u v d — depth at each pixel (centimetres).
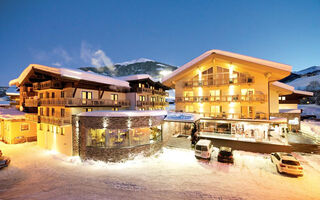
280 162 1253
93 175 1290
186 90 2533
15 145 2288
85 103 1897
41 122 2045
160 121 1775
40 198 927
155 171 1319
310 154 1608
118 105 2431
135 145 1584
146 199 909
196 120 1781
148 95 3259
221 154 1477
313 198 914
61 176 1297
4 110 2716
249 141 1755
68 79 1789
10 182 1227
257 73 2084
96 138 1738
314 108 5288
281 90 2566
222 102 2283
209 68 2353
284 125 1942
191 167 1385
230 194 962
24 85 2536
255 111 2102
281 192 984
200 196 941
